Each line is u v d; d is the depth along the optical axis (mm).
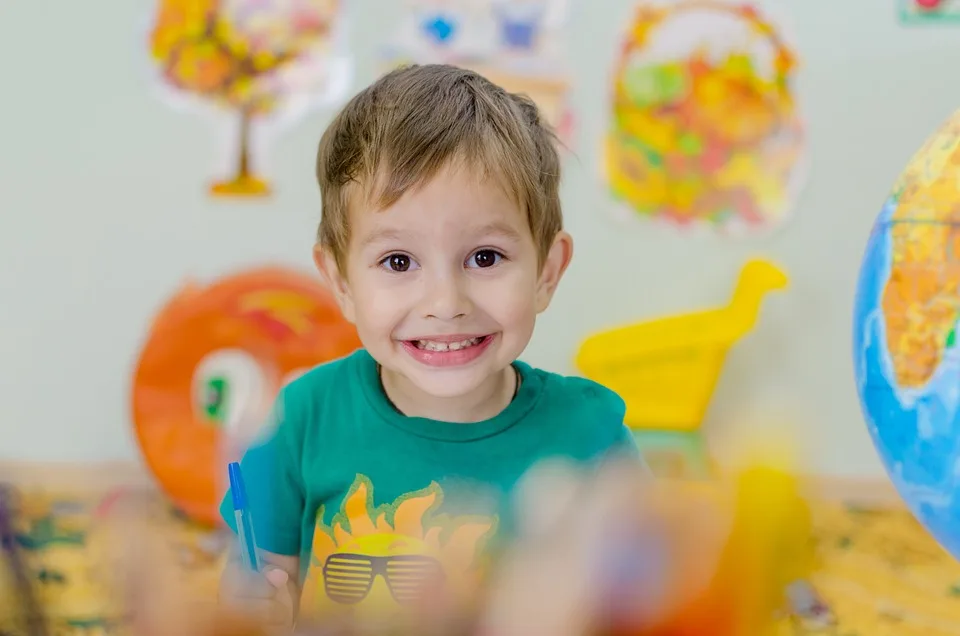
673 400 1525
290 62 1622
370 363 676
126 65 1624
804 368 1683
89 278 1669
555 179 676
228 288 1473
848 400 1685
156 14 1613
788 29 1610
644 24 1609
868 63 1616
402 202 579
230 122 1635
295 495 671
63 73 1619
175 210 1656
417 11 1610
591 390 690
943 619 1235
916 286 504
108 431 1693
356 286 618
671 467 326
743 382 1689
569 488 282
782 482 237
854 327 555
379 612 339
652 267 1661
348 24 1614
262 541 662
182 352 1458
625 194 1640
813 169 1639
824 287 1665
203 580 363
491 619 262
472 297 591
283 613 362
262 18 1613
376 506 637
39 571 291
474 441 645
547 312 1670
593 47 1614
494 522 618
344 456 649
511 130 617
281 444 667
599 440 658
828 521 1559
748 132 1632
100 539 270
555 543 258
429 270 589
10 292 1664
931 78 1616
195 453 1419
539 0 1602
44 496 1462
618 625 242
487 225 585
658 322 1534
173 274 1671
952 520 492
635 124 1627
